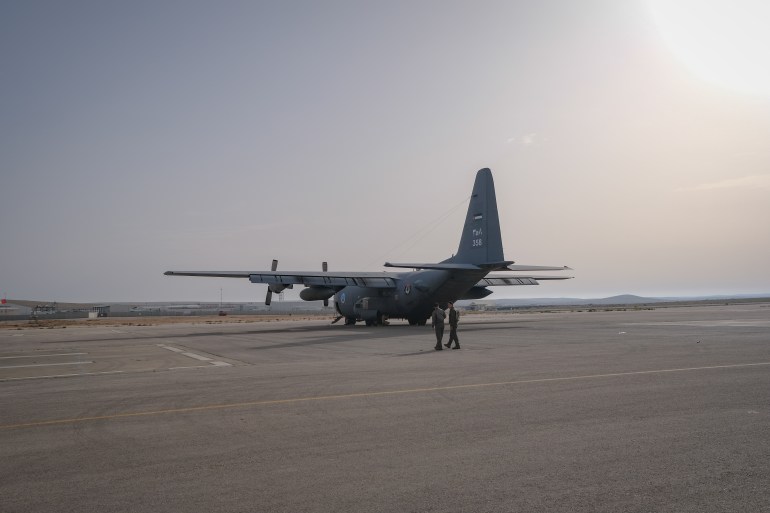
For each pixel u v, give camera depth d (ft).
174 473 20.43
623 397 33.19
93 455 23.03
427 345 77.41
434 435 25.32
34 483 19.48
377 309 133.59
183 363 61.31
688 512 15.93
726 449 21.95
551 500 17.01
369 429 26.81
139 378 48.34
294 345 82.89
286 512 16.53
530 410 30.19
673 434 24.36
